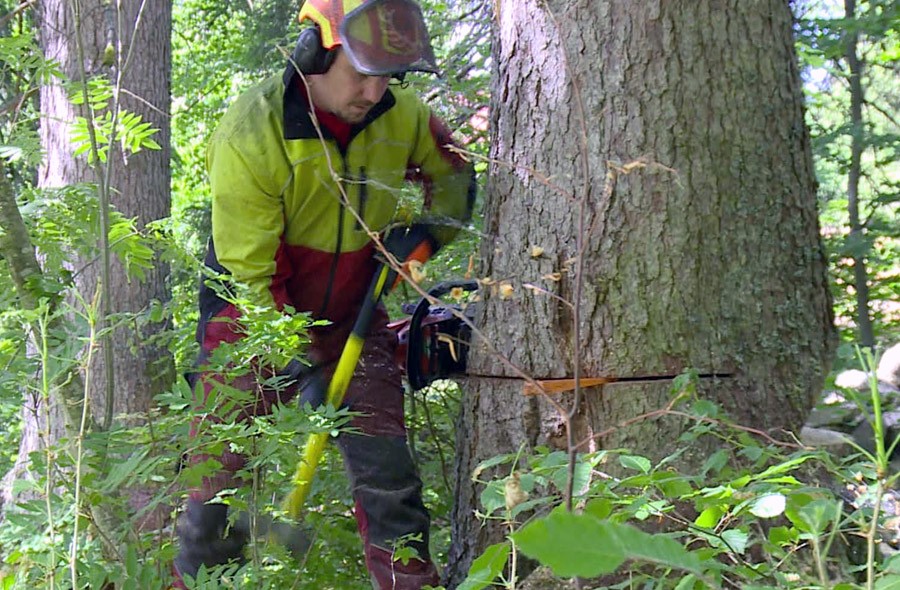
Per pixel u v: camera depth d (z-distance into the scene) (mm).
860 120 4203
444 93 3771
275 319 2158
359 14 2227
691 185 2277
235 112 2438
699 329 2277
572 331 2357
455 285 2605
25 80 2680
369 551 2547
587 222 2320
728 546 1604
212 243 2650
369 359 2635
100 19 4848
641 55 2287
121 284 4668
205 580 2029
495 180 2541
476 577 1450
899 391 3221
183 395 2072
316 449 2428
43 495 1897
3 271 2338
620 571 1986
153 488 2471
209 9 9375
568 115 2357
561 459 1758
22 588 1910
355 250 2590
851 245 3799
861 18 3906
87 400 1918
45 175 4820
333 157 2447
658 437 2244
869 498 1733
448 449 3492
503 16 2525
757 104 2322
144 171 5027
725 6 2301
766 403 2293
